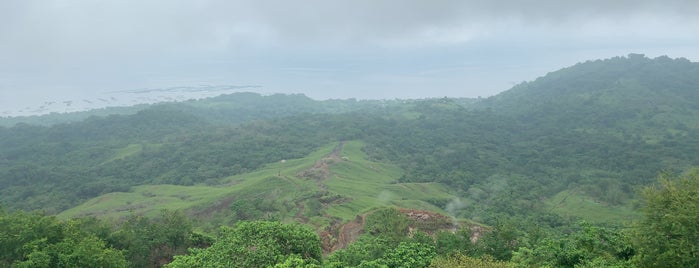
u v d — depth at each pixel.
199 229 68.56
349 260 30.77
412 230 42.50
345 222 56.97
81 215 102.00
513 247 32.12
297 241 28.75
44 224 32.22
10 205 113.88
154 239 40.81
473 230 45.81
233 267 24.92
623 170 125.50
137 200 114.19
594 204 102.06
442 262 24.69
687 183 22.61
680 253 19.92
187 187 126.12
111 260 30.33
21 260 30.23
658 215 21.69
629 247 26.38
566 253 26.91
